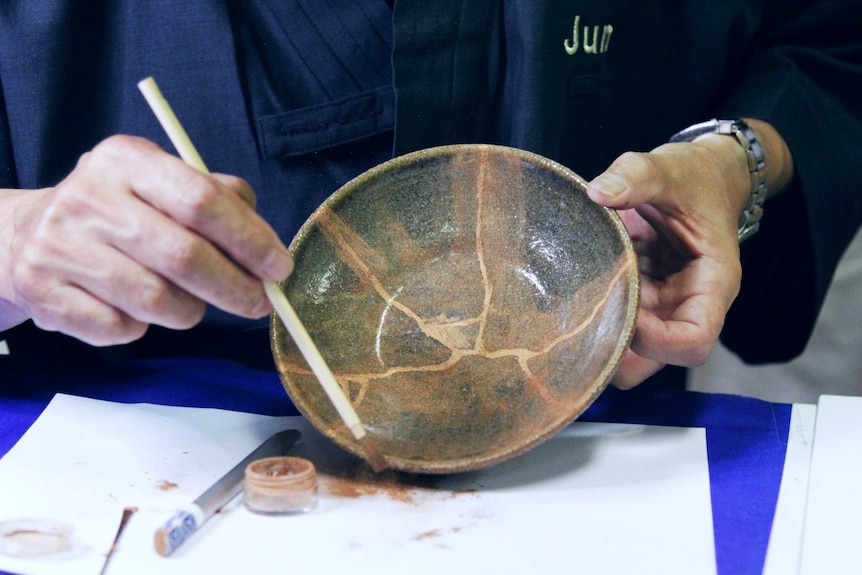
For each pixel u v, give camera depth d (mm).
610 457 637
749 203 836
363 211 681
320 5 846
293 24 851
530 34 836
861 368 1607
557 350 630
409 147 859
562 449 650
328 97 865
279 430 679
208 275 531
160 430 671
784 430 687
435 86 840
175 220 528
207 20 845
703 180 733
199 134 878
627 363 721
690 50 938
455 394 627
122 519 545
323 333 651
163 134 885
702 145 802
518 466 625
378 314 676
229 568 499
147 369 808
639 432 680
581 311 633
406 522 549
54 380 768
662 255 769
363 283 681
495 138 898
